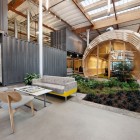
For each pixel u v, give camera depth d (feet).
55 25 39.93
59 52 34.86
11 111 7.43
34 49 25.52
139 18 31.89
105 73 41.32
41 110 10.46
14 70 21.56
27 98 9.18
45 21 36.47
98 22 39.32
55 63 33.35
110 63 33.09
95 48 35.88
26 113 9.81
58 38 39.52
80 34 50.21
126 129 7.70
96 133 7.24
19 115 9.45
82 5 29.73
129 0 28.19
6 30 20.40
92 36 53.98
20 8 28.19
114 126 8.04
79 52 48.91
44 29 42.11
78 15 33.76
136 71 30.32
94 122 8.52
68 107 11.20
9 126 7.88
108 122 8.54
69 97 14.29
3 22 19.92
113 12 32.53
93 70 40.45
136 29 44.24
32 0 24.41
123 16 34.37
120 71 26.22
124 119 8.98
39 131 7.38
